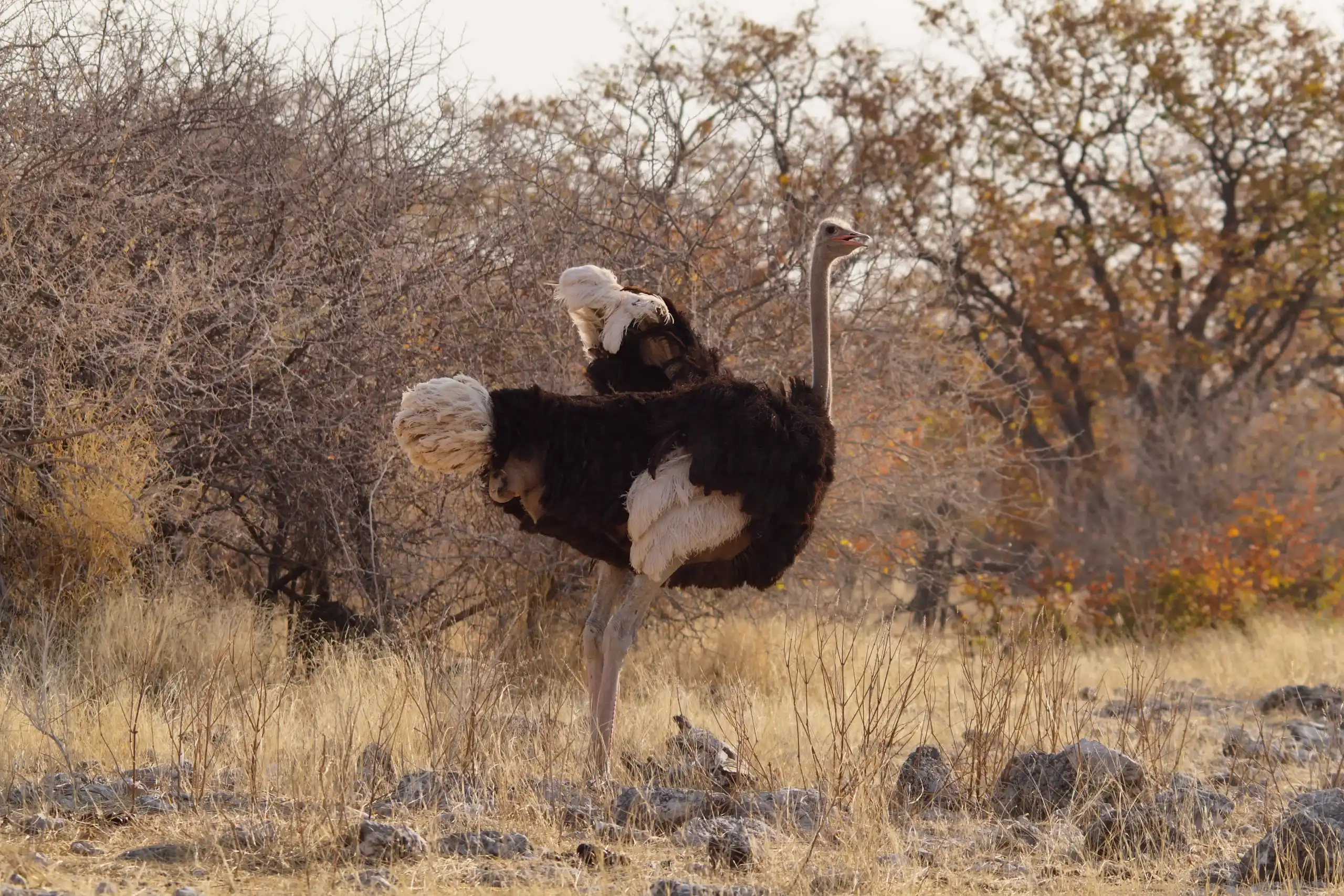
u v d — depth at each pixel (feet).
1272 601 175.42
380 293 89.35
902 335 117.50
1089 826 56.24
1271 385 290.15
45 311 80.59
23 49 84.99
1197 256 289.74
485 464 60.49
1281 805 62.64
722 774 62.34
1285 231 276.21
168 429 86.48
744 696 75.31
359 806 54.75
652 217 104.94
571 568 95.91
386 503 92.48
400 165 94.27
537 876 48.03
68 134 83.92
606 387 69.05
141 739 63.41
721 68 209.46
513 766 59.36
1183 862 54.34
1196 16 277.03
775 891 47.80
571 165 105.09
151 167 86.53
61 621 79.05
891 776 66.95
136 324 80.53
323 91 94.27
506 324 93.91
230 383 85.15
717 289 102.47
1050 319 266.16
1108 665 116.06
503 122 101.30
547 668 88.79
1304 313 297.94
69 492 80.38
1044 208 286.87
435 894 45.70
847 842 52.47
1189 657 126.00
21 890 43.34
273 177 90.12
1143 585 192.85
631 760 64.69
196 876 46.91
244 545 94.07
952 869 52.42
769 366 103.55
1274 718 92.84
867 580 128.06
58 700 65.67
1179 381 266.77
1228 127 287.07
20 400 78.79
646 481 61.31
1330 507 247.29
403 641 79.87
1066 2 276.00
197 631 79.61
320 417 86.99
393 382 89.71
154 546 86.74
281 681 75.66
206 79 90.68
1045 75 275.80
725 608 105.50
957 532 132.05
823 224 73.61
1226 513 235.61
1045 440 263.70
